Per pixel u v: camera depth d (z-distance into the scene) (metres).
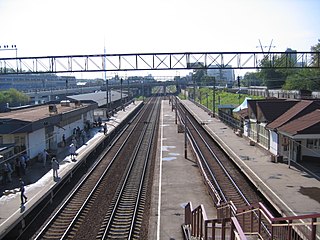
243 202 20.19
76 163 27.38
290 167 25.55
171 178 24.70
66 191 22.98
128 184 24.11
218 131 46.12
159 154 33.22
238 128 44.44
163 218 17.48
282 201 18.42
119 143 41.06
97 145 35.88
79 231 16.50
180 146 37.47
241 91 84.31
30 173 24.73
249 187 22.77
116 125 52.84
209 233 14.02
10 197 19.45
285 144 27.31
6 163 23.81
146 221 17.64
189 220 15.98
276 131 27.73
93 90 117.94
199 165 26.67
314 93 50.25
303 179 22.45
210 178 24.94
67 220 17.84
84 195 21.86
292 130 25.41
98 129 48.25
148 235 15.68
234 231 7.30
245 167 25.86
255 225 14.83
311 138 24.52
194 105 92.81
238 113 43.53
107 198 21.25
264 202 19.81
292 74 68.88
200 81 122.88
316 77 57.53
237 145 35.44
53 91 86.31
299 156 27.23
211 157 32.12
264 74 76.56
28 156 26.55
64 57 30.48
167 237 15.35
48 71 30.78
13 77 110.69
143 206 19.83
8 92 72.56
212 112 67.25
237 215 13.95
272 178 22.81
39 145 28.95
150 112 81.12
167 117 68.12
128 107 88.50
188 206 16.14
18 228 16.45
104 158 32.91
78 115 42.81
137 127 55.62
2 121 25.98
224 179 24.70
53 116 31.31
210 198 20.44
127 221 17.62
